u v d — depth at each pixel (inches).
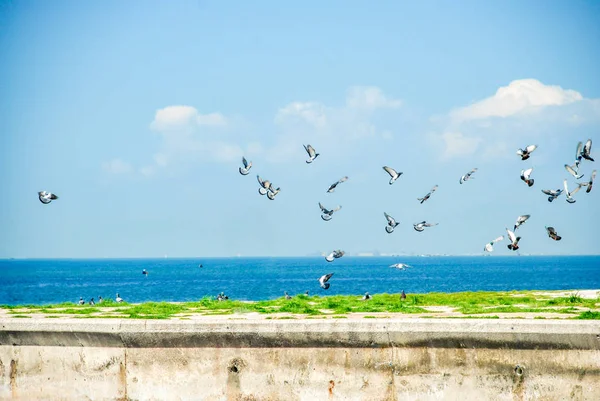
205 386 1060.5
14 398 1097.4
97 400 1080.2
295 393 1043.3
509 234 1209.4
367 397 1034.1
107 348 1083.9
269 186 1285.7
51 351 1096.8
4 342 1107.9
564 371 1003.9
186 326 1064.2
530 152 1215.6
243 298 3457.2
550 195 1194.6
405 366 1032.8
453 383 1021.8
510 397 1012.5
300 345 1048.2
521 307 1280.8
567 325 1000.9
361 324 1036.5
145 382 1071.6
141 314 1210.0
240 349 1059.3
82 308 1370.6
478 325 1017.5
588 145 1156.5
